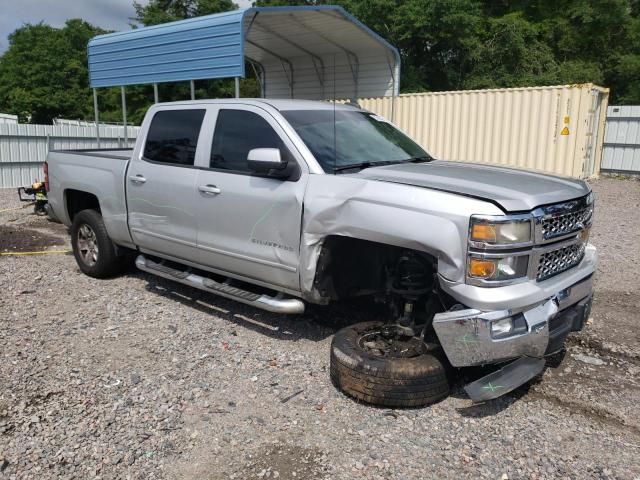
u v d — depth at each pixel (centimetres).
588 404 383
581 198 390
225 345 471
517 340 340
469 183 374
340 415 365
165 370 426
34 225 1016
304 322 523
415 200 361
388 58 1496
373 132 511
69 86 4538
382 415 365
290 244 431
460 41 2417
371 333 409
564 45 2769
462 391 396
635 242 850
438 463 317
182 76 1045
